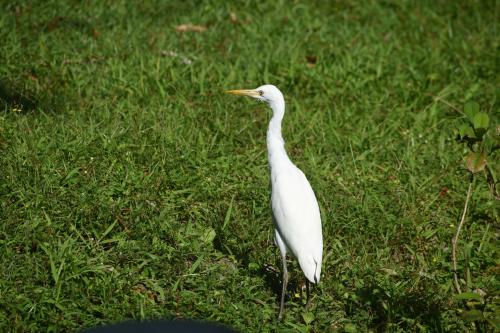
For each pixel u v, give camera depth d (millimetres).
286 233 9547
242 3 20547
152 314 8875
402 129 15031
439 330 9312
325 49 18109
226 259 10648
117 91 14852
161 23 18609
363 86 16391
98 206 10625
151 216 10805
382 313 9586
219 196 11750
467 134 8656
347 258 10711
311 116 14961
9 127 12477
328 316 9570
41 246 9586
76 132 12609
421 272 10578
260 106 15008
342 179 12828
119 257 9820
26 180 10930
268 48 17734
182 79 15617
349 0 21781
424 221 11859
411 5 22266
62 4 18484
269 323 9305
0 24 16641
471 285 10281
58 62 15750
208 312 9117
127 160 12016
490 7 22797
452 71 17891
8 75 14695
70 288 9031
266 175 12555
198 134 13469
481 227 12070
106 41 16922
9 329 8328
